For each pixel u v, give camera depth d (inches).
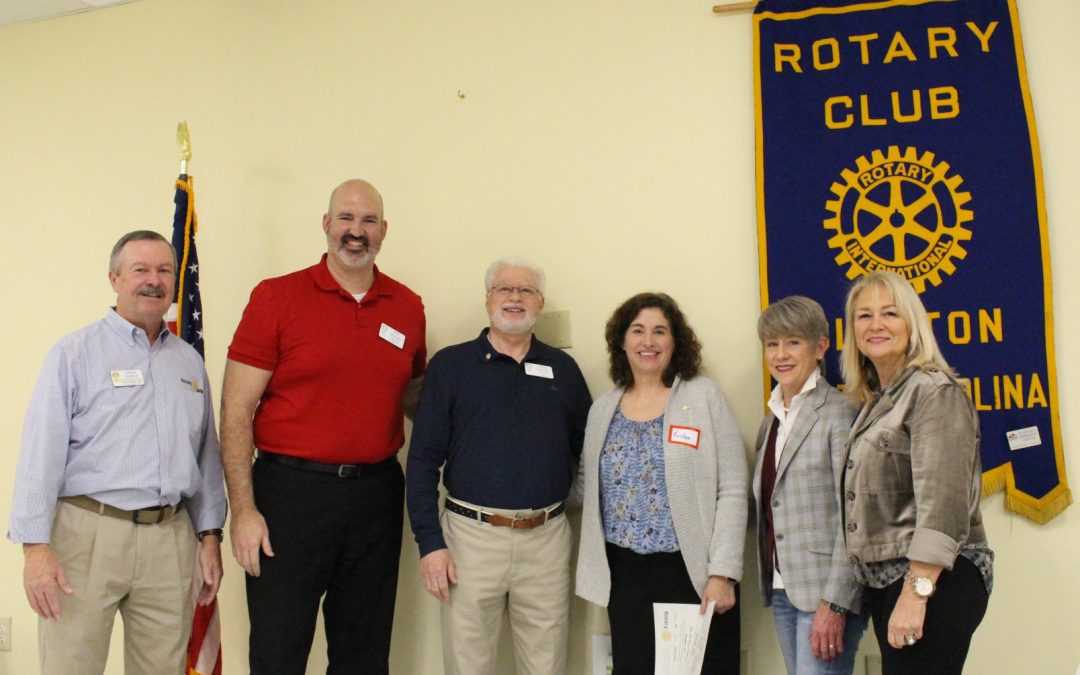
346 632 89.6
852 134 92.4
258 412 91.1
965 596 61.4
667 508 80.7
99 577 77.8
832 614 71.6
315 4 113.3
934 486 61.2
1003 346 86.6
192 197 102.9
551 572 86.4
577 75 102.6
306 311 89.5
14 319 121.9
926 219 89.7
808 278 91.8
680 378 85.1
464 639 84.0
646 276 98.4
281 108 113.4
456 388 88.2
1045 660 84.3
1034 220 87.0
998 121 89.0
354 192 90.1
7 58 126.3
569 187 101.9
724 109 97.3
